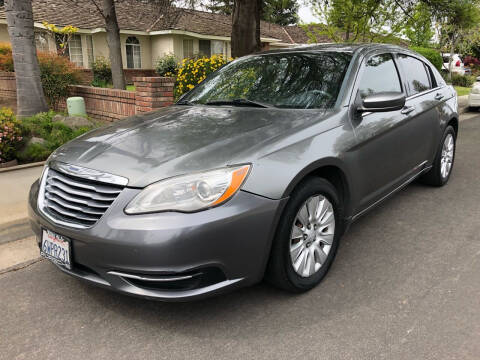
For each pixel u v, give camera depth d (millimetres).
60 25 17984
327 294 2811
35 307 2744
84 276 2461
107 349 2334
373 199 3451
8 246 3621
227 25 24141
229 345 2338
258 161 2414
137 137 2793
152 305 2730
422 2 10562
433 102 4359
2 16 17141
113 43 11391
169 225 2170
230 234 2270
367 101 3070
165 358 2252
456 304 2662
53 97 9156
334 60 3496
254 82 3627
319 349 2285
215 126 2877
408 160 3926
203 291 2299
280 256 2547
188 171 2299
